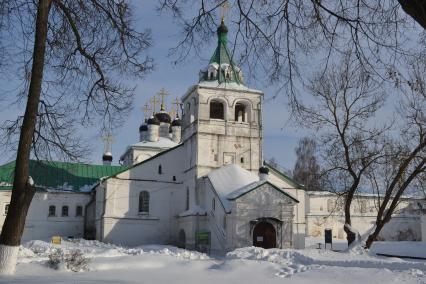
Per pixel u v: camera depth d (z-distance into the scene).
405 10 5.50
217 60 49.06
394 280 15.16
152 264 20.00
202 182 45.78
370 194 60.41
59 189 55.88
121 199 48.28
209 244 43.25
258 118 48.66
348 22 7.68
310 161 63.16
